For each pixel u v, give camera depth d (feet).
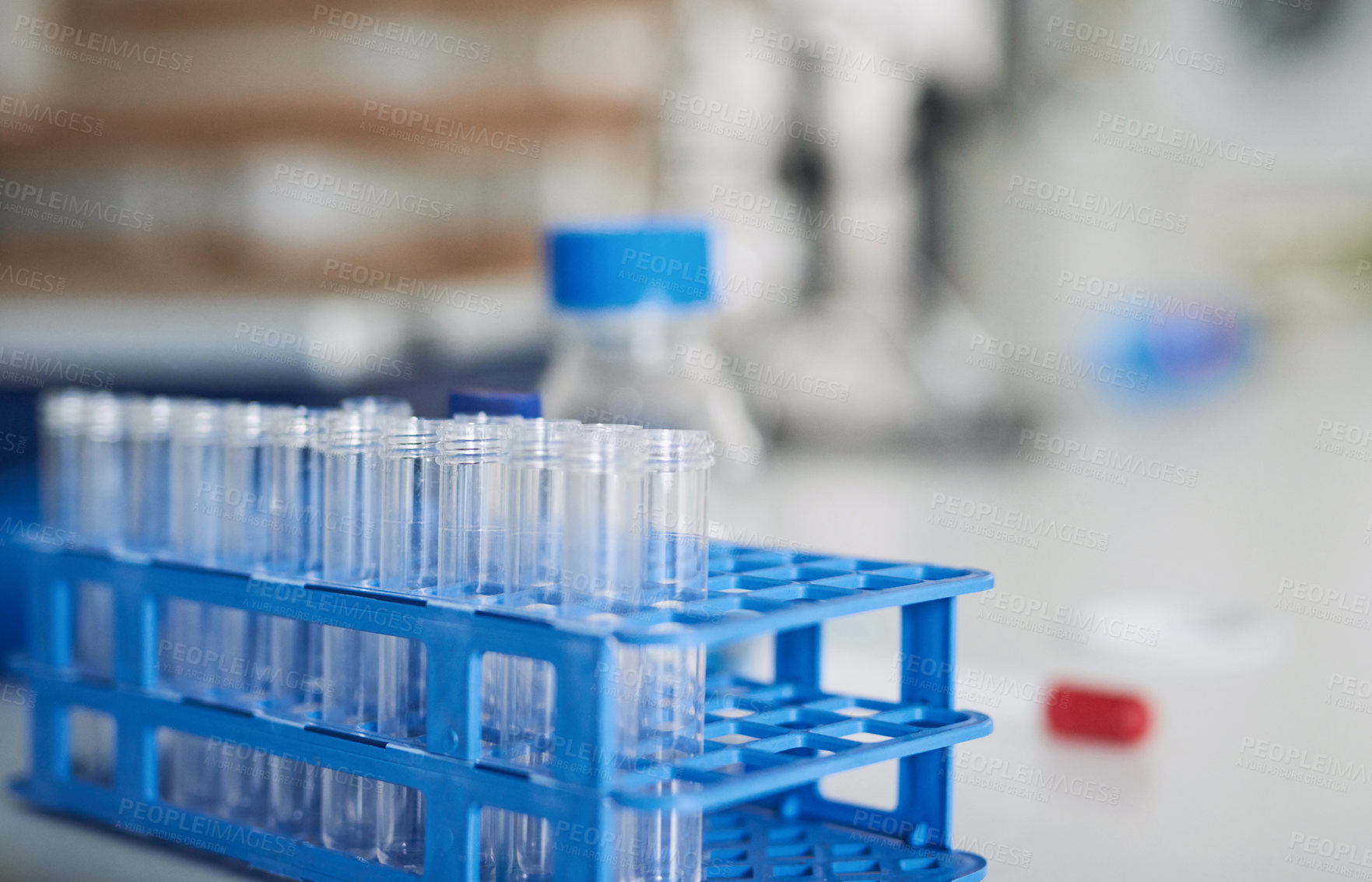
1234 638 4.13
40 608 2.64
